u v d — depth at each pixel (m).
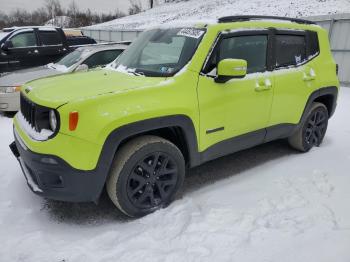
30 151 2.59
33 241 2.64
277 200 3.20
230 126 3.36
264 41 3.61
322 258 2.37
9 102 6.30
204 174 3.87
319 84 4.25
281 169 3.94
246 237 2.63
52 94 2.74
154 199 3.04
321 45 4.34
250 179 3.70
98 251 2.53
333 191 3.37
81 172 2.53
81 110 2.48
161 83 2.88
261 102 3.57
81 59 7.02
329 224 2.78
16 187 3.51
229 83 3.25
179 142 3.20
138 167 2.85
